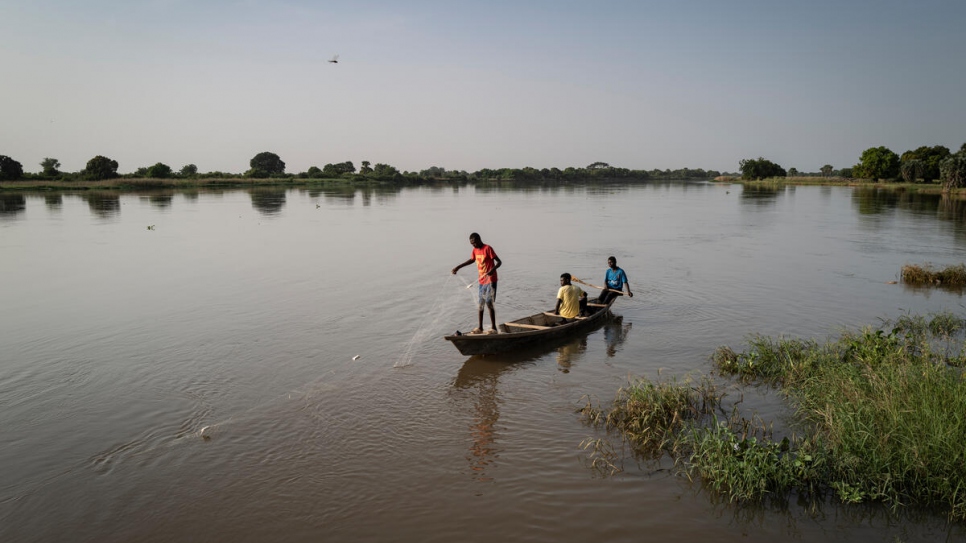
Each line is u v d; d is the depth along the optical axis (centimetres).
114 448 744
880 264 2064
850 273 1898
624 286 1728
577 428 806
